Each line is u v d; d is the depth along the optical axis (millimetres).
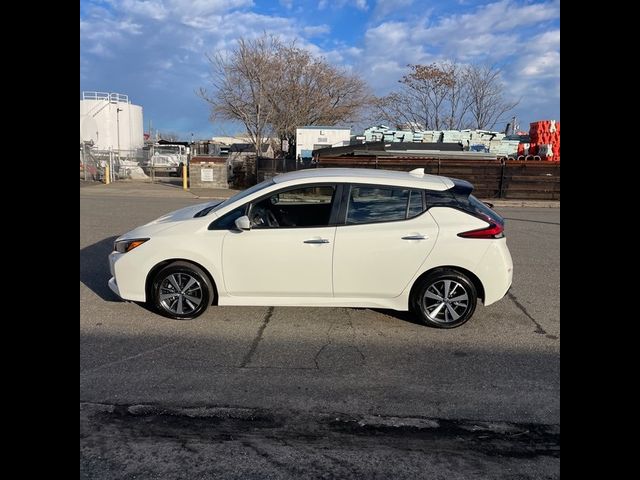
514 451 2729
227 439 2809
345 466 2576
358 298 4508
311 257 4387
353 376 3580
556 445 2783
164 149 34281
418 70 32906
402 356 3930
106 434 2828
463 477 2500
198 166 21734
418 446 2766
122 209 13109
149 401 3195
